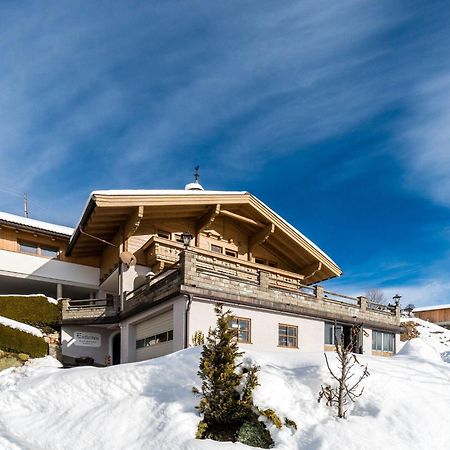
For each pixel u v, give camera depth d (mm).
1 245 21312
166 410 8406
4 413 9648
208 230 20625
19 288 24062
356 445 7215
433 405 8477
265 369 9234
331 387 8711
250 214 21344
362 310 20703
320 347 18250
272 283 20359
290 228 21969
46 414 9414
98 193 16625
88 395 9734
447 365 11570
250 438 7652
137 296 17359
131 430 8195
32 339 17125
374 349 20906
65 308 19375
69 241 23297
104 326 19688
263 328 16375
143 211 18031
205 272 15133
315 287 18812
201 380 9266
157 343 16109
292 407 8227
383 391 8750
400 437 7516
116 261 19938
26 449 7840
